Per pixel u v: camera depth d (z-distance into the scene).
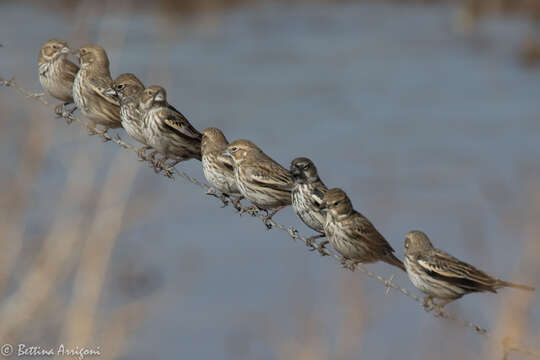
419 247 10.06
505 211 20.81
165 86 32.12
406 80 37.12
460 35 45.78
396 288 9.96
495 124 30.88
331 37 44.41
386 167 26.02
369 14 51.06
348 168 26.02
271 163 11.09
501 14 49.06
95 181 12.69
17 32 34.75
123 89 11.89
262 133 29.00
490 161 26.50
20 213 11.89
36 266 11.20
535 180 22.28
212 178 11.40
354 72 37.56
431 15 51.62
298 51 40.81
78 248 11.47
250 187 11.00
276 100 32.75
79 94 12.34
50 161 13.95
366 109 32.50
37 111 13.05
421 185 24.30
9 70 25.36
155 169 11.76
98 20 37.62
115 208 11.81
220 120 30.09
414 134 29.28
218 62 37.81
